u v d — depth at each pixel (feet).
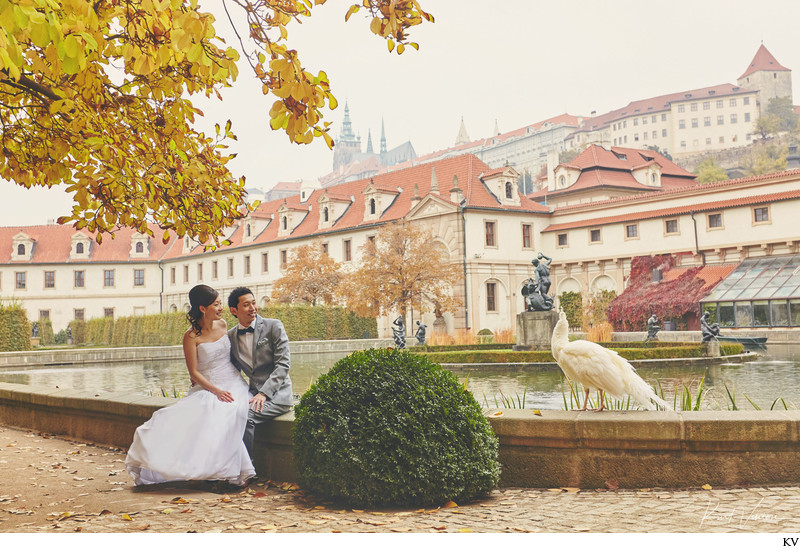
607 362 19.60
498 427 19.74
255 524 15.81
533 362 72.64
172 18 13.41
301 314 158.30
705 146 476.54
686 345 79.56
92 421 28.99
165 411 19.84
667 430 18.61
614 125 521.24
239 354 21.30
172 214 22.49
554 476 19.40
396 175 201.98
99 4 13.60
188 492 19.66
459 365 74.43
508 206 171.73
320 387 18.81
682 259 152.76
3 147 21.01
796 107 485.97
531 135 576.61
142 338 185.78
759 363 74.02
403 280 150.00
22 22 10.47
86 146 19.36
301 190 248.52
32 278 262.67
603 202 167.32
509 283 169.99
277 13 15.62
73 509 17.61
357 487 17.57
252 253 227.81
